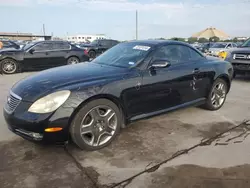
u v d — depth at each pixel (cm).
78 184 255
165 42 415
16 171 276
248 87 727
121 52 420
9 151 321
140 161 298
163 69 385
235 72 803
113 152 320
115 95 326
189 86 425
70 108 292
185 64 422
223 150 325
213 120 438
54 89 297
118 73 346
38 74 364
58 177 266
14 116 297
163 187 250
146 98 365
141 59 374
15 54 1041
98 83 316
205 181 259
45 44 1107
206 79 454
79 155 312
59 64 1144
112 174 272
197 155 312
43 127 285
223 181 259
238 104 542
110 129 333
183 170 279
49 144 304
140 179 263
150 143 345
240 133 381
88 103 305
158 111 388
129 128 397
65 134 296
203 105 490
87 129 312
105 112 329
